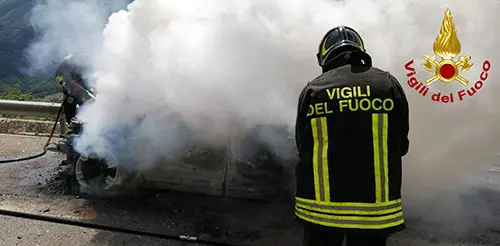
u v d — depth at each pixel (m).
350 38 2.17
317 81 1.99
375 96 1.84
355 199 1.82
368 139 1.82
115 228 3.28
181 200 3.79
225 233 3.20
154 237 3.17
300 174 1.97
